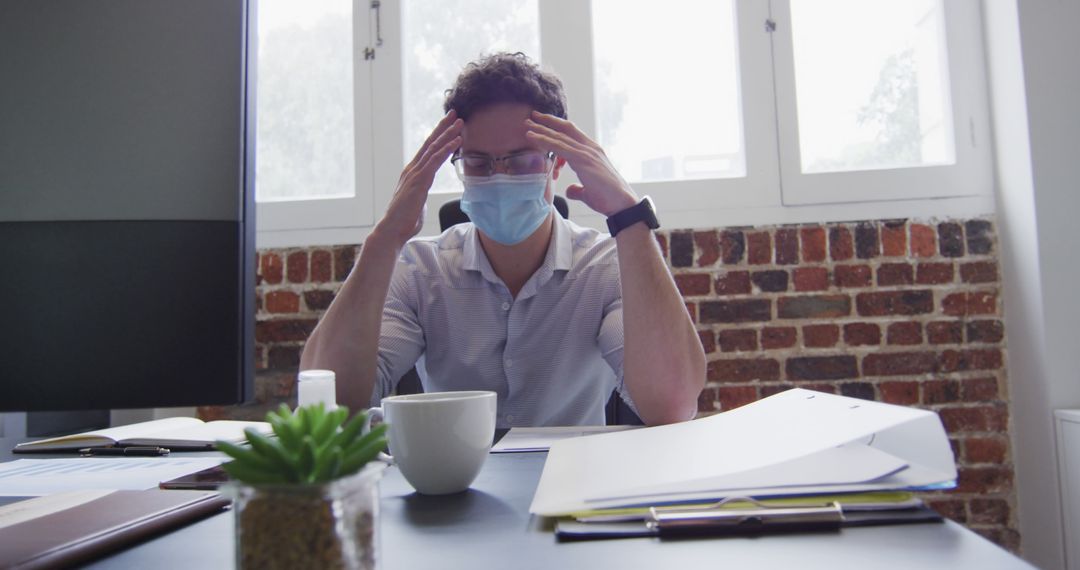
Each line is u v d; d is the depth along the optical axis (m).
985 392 2.00
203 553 0.46
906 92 2.17
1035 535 1.89
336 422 0.36
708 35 2.23
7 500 0.62
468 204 1.26
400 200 1.22
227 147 0.49
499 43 2.28
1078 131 1.87
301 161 2.32
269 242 2.26
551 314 1.39
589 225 2.17
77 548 0.44
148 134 0.49
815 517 0.47
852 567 0.40
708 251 2.09
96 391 0.48
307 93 2.32
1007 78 1.99
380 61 2.27
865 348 2.04
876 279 2.05
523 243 1.37
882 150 2.17
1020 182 1.94
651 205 1.20
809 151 2.19
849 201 2.12
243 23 0.49
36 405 0.48
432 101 2.29
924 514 0.48
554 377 1.39
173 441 0.93
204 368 0.49
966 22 2.12
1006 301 2.02
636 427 1.01
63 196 0.49
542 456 0.79
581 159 1.17
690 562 0.42
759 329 2.06
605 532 0.47
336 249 2.19
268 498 0.33
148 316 0.49
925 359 2.02
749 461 0.53
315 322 2.18
